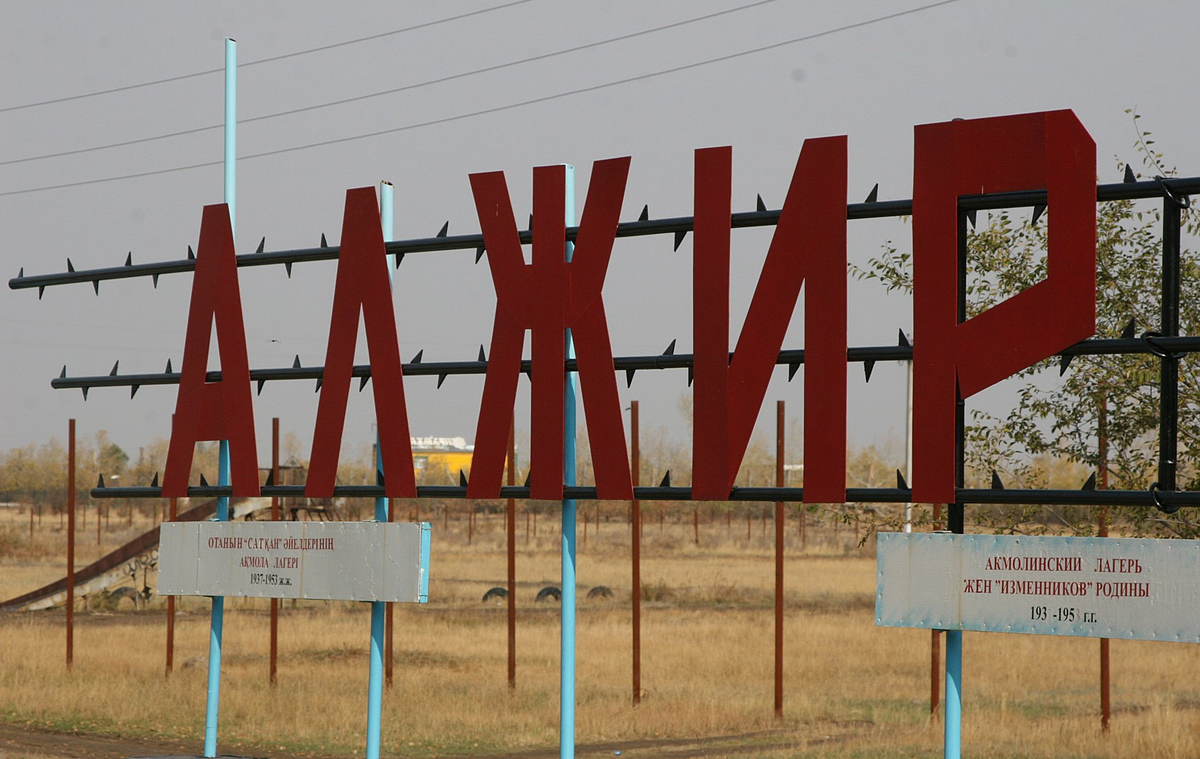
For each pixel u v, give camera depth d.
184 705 39.47
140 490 29.75
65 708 38.91
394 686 44.06
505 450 25.03
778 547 40.06
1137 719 37.09
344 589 26.89
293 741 34.56
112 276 30.95
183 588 29.11
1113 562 18.84
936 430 20.72
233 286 28.92
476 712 39.22
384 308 26.69
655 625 68.56
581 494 24.09
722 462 22.52
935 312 20.83
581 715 38.69
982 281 32.25
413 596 25.95
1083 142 19.83
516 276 25.05
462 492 25.38
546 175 24.89
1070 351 19.81
